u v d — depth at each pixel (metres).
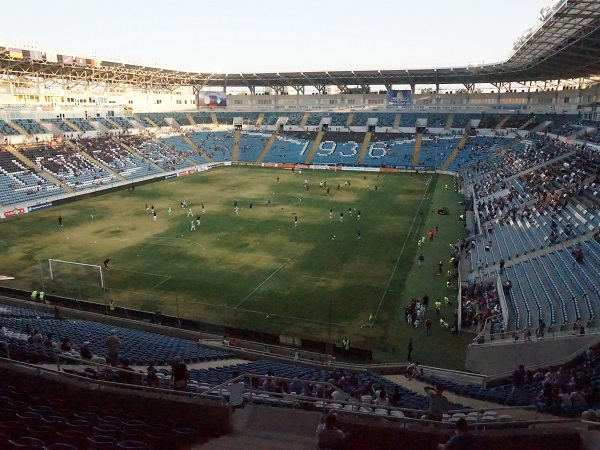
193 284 32.72
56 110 83.50
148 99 107.62
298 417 9.54
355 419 8.55
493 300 28.16
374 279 33.78
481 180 66.88
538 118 90.00
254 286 32.41
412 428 8.34
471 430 8.21
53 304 29.31
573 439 7.86
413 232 45.88
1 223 49.53
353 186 71.94
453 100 102.56
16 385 10.89
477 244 40.41
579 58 59.19
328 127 106.56
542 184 50.69
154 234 44.94
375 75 97.75
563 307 24.69
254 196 63.97
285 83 109.81
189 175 83.31
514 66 73.75
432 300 30.20
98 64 77.00
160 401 9.51
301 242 42.50
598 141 56.41
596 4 34.62
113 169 75.06
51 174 66.44
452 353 24.03
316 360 22.91
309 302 29.95
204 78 106.94
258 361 21.31
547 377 15.66
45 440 8.06
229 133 108.00
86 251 39.78
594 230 33.12
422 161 87.69
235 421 9.45
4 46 61.72
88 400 10.15
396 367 21.52
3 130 72.38
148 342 22.11
